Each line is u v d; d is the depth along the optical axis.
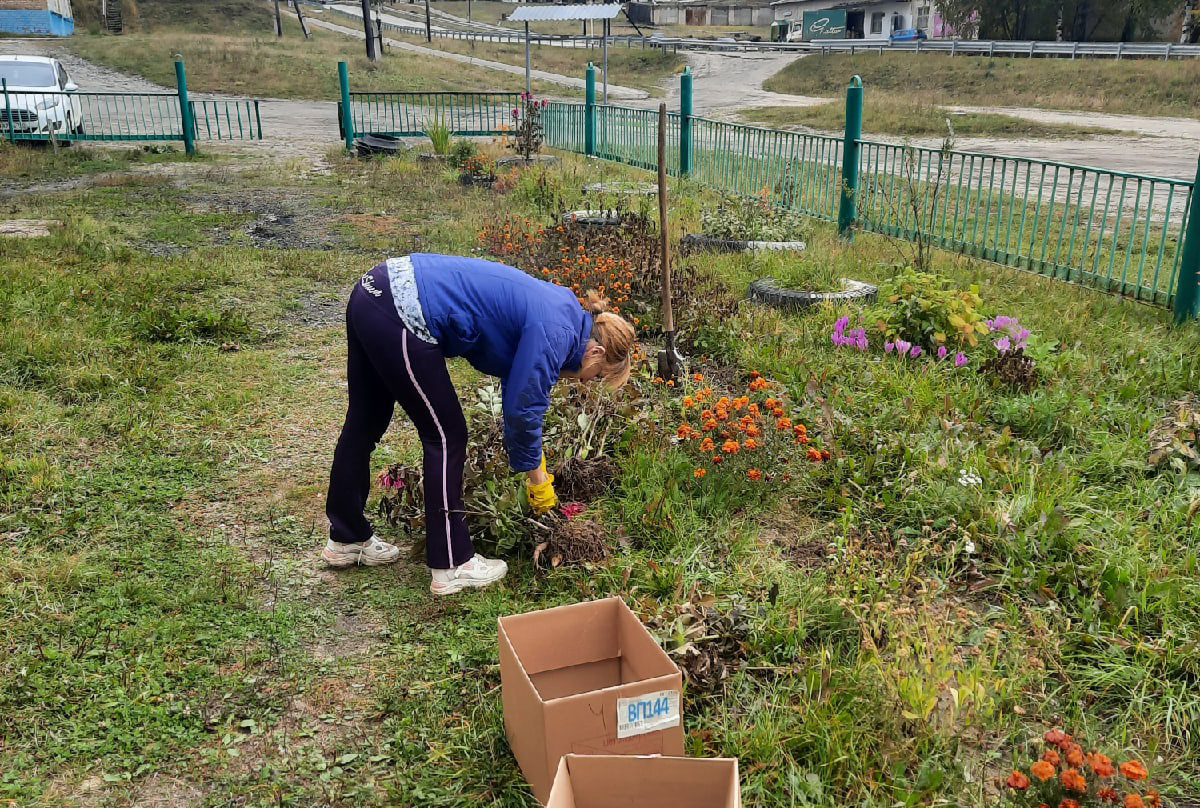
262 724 2.85
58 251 8.52
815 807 2.50
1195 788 2.64
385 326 3.14
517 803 2.56
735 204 9.69
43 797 2.54
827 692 2.87
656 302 6.68
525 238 8.59
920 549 3.71
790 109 31.19
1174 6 46.50
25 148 16.16
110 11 49.69
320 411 5.29
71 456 4.56
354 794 2.58
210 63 34.69
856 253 8.76
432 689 3.01
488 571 3.55
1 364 5.50
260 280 7.96
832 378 5.46
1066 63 35.84
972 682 2.74
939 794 2.54
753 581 3.57
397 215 11.12
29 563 3.62
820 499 4.22
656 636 2.96
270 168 14.83
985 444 4.67
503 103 28.81
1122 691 3.02
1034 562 3.65
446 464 3.37
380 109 27.14
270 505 4.21
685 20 84.69
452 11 91.44
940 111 27.69
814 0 67.06
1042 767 2.22
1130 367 5.77
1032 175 16.39
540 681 2.88
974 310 6.26
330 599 3.51
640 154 14.65
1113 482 4.36
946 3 51.94
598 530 3.75
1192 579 3.49
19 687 2.92
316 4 71.19
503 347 3.23
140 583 3.51
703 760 2.19
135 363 5.71
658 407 5.04
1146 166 17.33
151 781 2.62
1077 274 7.57
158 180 13.54
